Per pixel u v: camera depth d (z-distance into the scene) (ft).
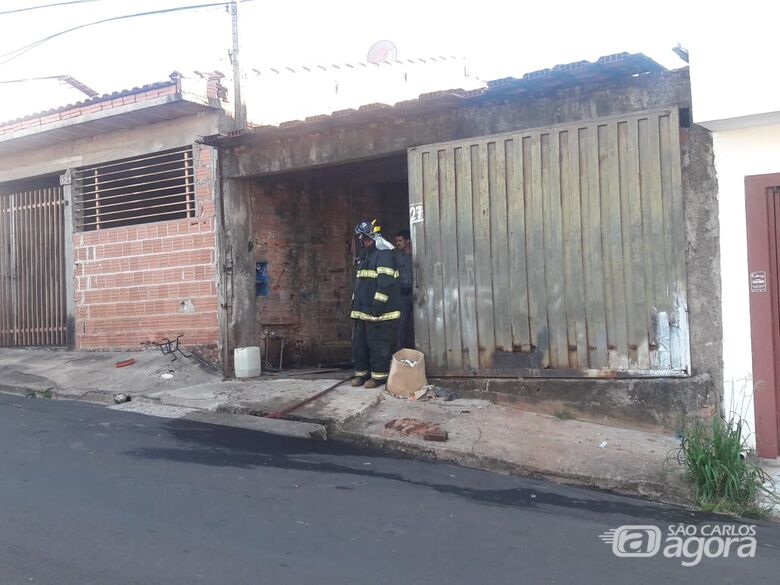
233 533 16.06
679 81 24.44
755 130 23.70
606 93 25.53
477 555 15.40
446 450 23.02
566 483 21.26
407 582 13.87
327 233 39.22
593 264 25.64
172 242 36.32
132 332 37.76
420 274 28.78
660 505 19.65
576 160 25.90
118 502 17.87
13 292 43.47
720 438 19.95
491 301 27.45
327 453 23.34
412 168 28.99
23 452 22.24
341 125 30.27
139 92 35.78
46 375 35.22
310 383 30.91
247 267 35.06
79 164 40.27
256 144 33.22
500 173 27.25
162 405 29.30
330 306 39.22
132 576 13.65
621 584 14.25
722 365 24.00
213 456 22.38
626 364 25.14
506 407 26.81
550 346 26.35
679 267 24.35
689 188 24.44
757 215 23.61
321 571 14.21
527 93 26.53
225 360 33.91
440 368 28.43
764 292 23.48
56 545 15.07
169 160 37.83
